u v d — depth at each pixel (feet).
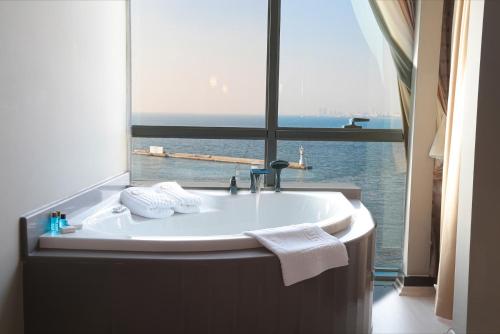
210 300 6.60
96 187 8.79
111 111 9.96
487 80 7.35
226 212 10.61
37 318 6.62
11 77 5.93
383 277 12.07
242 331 6.73
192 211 10.13
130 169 11.43
